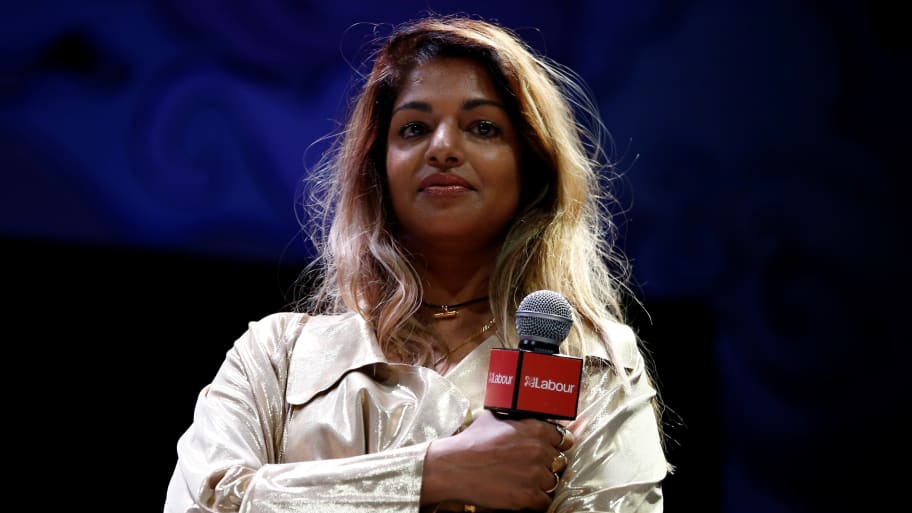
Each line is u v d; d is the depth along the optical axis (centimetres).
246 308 1114
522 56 619
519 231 605
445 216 579
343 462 502
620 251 1206
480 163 584
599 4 1232
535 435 497
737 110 1255
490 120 592
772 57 1265
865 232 1267
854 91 1276
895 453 1245
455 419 530
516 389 494
